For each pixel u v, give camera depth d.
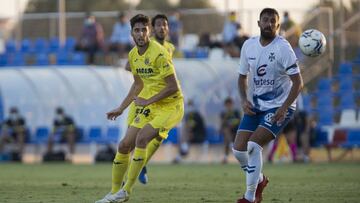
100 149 71.19
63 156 70.31
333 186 37.47
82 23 85.06
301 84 27.06
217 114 71.56
